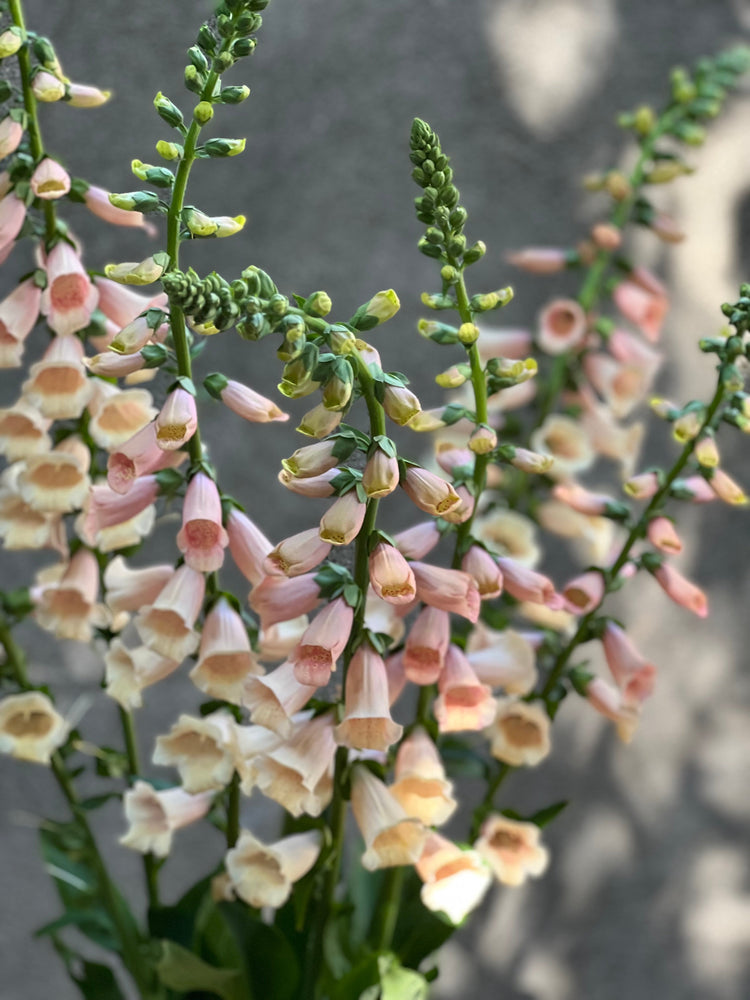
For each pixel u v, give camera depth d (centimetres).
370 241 120
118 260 112
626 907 144
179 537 77
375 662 75
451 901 84
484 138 121
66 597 88
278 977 89
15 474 87
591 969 145
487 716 81
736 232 128
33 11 105
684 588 88
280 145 117
